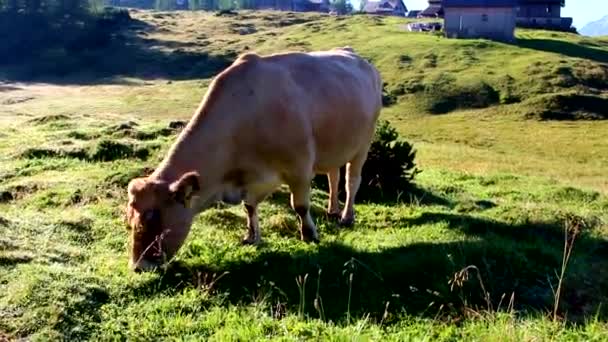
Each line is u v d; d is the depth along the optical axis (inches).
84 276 170.2
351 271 184.9
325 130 215.0
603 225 251.9
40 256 183.3
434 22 2018.9
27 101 1211.9
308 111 205.9
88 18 2129.7
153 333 148.4
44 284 161.6
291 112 198.8
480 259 195.5
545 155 781.9
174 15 2586.1
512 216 255.3
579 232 234.2
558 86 1204.5
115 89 1419.8
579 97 1138.7
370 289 177.5
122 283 170.2
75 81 1646.2
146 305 161.0
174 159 184.5
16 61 1929.1
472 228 236.5
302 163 203.9
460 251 197.5
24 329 145.0
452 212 268.1
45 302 154.0
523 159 695.1
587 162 730.2
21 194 264.8
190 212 182.7
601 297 181.9
